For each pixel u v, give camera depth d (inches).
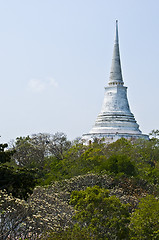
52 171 3627.0
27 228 1350.9
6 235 1314.0
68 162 3683.6
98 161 3484.3
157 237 1811.0
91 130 5821.9
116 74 6092.5
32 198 2001.7
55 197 2332.7
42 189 2438.5
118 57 6141.7
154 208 1899.6
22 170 1998.0
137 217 1872.5
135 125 5846.5
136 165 3523.6
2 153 2062.0
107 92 6053.2
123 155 3368.6
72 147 4069.9
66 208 1994.3
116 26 6166.3
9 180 1903.3
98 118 5949.8
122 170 3186.5
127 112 5925.2
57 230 1470.2
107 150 3907.5
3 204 1352.1
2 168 1939.0
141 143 4308.6
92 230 1737.2
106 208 1822.1
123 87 6053.2
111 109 5920.3
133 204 2379.4
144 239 1820.9
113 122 5753.0
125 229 1788.9
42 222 1429.6
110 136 5492.1
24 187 1966.0
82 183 2817.4
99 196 1856.5
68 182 2783.0
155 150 4047.7
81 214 1819.6
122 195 2603.3
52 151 4350.4
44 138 4402.1
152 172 3353.8
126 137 5447.8
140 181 3004.4
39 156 4229.8
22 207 1379.2
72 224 1692.9
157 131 4468.5
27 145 4222.4
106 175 2906.0
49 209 1673.2
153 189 2938.0
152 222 1839.3
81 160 3540.8
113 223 1771.7
